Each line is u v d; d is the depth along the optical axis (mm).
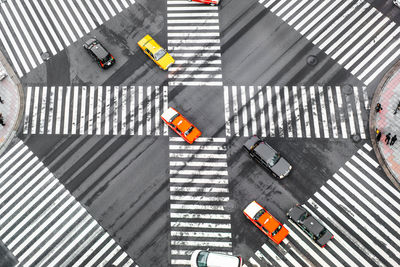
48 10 42594
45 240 34969
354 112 37906
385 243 33625
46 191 36438
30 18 42375
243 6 42094
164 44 41125
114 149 37594
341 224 34406
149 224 35094
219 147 37281
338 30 40688
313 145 37062
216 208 35344
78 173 36906
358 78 38969
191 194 35875
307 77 39219
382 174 35781
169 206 35594
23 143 38156
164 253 34219
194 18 41969
